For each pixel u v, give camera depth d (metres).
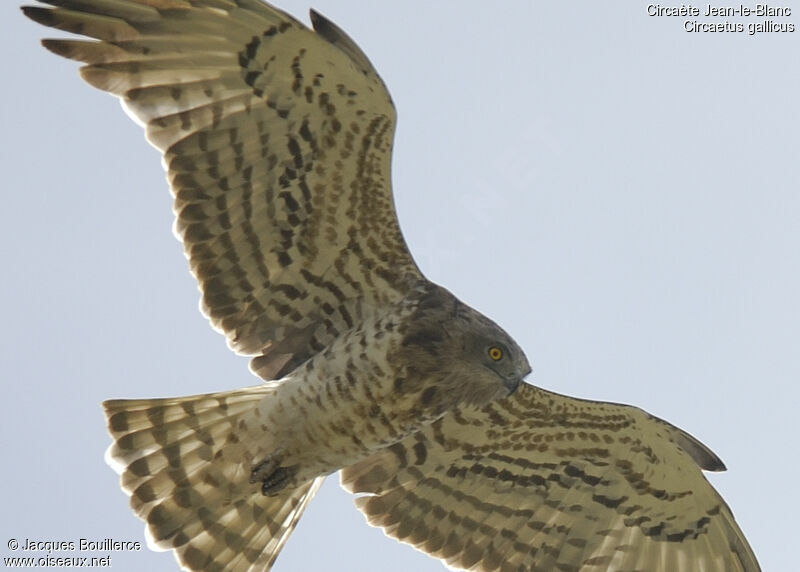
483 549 14.68
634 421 13.95
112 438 13.04
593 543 14.59
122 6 12.15
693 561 14.36
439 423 14.37
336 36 12.19
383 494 14.54
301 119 12.65
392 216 13.04
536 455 14.50
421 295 13.12
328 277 13.28
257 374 13.44
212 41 12.33
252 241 13.12
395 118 12.55
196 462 13.12
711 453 13.88
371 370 12.85
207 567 13.33
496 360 12.99
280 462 12.92
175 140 12.59
